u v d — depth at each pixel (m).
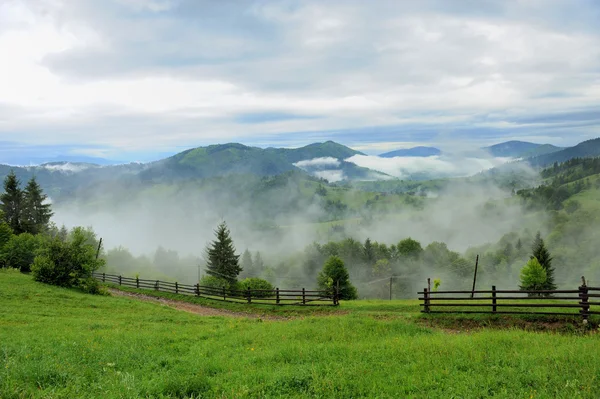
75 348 12.69
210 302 36.81
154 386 9.20
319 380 9.66
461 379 9.74
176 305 36.25
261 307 33.06
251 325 20.61
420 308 25.77
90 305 28.42
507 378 9.63
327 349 13.04
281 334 16.64
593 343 12.72
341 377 9.84
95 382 9.59
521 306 19.39
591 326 17.17
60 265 37.00
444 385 9.39
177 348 14.09
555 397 8.41
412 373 10.38
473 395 8.70
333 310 29.11
